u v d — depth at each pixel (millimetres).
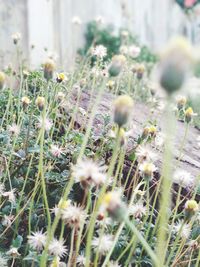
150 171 264
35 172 341
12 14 947
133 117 537
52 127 402
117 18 1445
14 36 577
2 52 753
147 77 776
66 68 736
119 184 323
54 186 339
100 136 383
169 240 301
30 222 289
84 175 214
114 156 213
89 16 1366
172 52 154
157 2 1557
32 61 882
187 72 155
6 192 300
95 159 337
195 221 319
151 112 498
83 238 287
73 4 1278
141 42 1519
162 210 187
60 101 437
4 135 345
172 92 156
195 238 310
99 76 568
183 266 296
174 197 359
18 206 295
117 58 240
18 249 292
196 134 577
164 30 1573
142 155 302
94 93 579
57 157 345
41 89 452
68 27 1172
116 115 202
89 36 1334
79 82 536
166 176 182
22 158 329
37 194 333
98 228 292
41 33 1005
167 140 175
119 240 288
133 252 288
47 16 1025
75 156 344
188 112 340
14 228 305
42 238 260
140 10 1516
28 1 975
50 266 255
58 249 251
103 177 218
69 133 400
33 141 361
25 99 382
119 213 177
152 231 303
